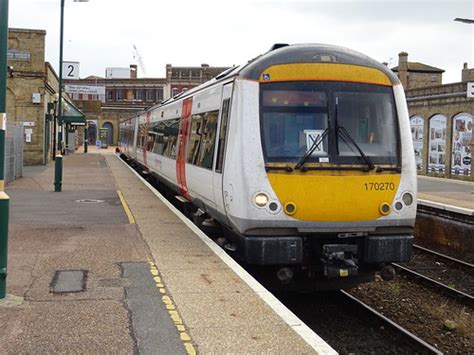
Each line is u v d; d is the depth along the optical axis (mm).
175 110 13820
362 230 7277
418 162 36688
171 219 11250
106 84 73688
